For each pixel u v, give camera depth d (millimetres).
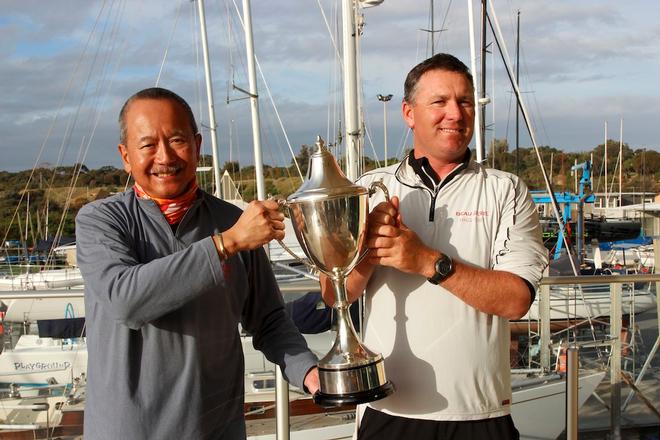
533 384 4758
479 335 1883
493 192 1938
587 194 15406
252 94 7473
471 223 1926
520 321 5988
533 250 1903
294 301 4852
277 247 8820
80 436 3727
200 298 1688
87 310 1679
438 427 1888
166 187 1699
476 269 1811
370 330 1992
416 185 1973
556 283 2699
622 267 13367
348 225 1731
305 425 4598
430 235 1941
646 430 3895
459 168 1944
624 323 5352
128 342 1624
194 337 1673
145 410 1627
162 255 1700
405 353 1907
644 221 20109
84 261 1630
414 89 1942
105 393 1626
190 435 1663
